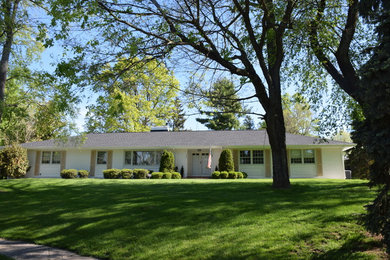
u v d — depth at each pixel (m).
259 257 4.84
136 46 7.66
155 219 7.04
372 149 3.88
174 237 5.91
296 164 22.62
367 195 8.79
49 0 7.96
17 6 13.38
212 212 7.37
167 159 22.86
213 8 9.35
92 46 7.94
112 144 24.97
